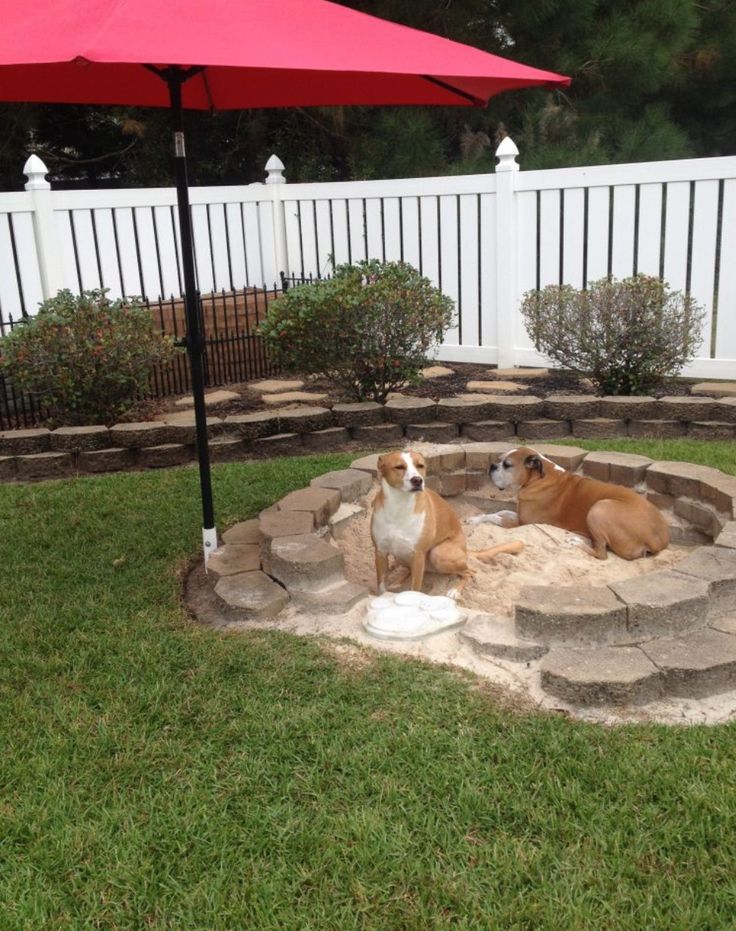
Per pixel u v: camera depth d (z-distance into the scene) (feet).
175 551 18.35
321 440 25.41
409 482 14.96
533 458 18.85
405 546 15.75
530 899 8.99
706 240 28.17
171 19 12.07
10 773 11.19
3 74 16.42
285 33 12.80
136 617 15.43
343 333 26.05
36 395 27.55
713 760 10.81
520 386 29.55
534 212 31.17
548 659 12.55
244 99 19.66
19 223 30.78
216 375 33.37
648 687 12.05
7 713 12.55
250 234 38.27
